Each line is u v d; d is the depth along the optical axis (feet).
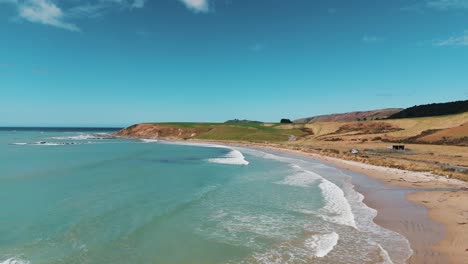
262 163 149.79
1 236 48.42
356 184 91.20
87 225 53.72
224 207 66.13
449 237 45.65
